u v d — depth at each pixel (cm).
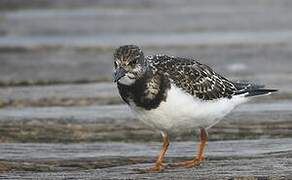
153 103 918
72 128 1141
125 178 866
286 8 2364
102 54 1773
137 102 927
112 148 1041
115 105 1298
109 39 1917
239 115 1199
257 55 1723
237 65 1623
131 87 922
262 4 2445
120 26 2078
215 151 1010
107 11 2317
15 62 1673
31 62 1675
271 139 1069
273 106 1261
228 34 1977
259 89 1032
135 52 918
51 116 1205
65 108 1275
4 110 1257
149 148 1043
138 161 980
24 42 1881
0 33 1978
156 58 959
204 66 998
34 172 916
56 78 1524
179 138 1107
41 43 1866
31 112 1238
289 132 1113
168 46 1819
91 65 1655
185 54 1734
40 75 1552
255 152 995
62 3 2447
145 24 2103
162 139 1101
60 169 938
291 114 1204
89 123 1166
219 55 1725
